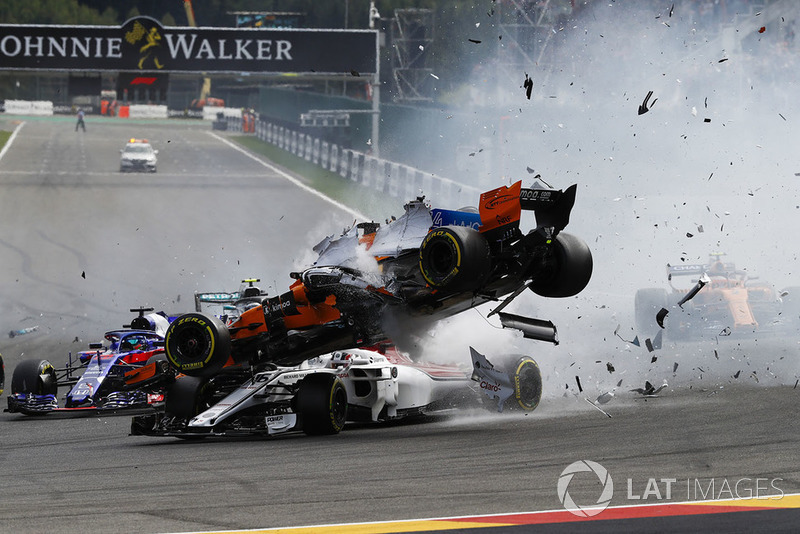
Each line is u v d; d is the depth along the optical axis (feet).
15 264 360.48
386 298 136.05
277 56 549.95
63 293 317.01
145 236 409.69
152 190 544.62
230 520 82.38
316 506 86.79
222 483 99.76
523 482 94.22
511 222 126.41
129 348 181.98
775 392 151.84
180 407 141.08
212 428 134.72
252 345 143.84
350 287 135.95
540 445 114.83
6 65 533.96
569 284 134.10
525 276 133.80
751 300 222.07
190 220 447.42
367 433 134.10
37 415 174.91
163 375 142.00
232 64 547.08
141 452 126.93
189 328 138.72
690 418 131.03
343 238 141.38
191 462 115.24
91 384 172.04
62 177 600.80
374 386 138.92
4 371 212.43
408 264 134.41
